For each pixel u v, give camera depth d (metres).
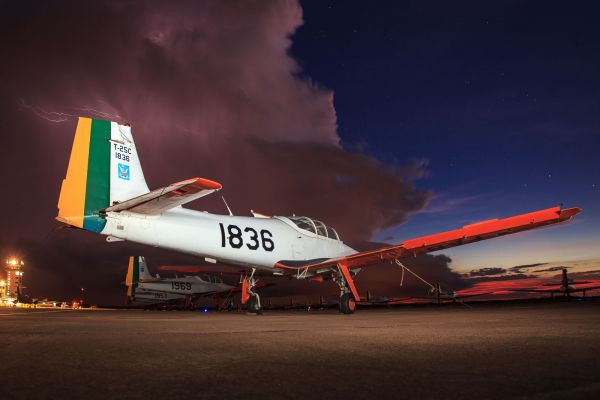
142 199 8.35
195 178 7.45
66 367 2.70
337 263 11.34
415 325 5.87
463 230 9.44
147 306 31.89
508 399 1.77
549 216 8.49
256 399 1.85
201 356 3.13
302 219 12.83
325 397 1.86
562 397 1.79
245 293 12.09
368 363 2.72
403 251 10.41
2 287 61.00
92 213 8.82
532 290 20.14
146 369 2.61
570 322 5.87
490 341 3.74
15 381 2.28
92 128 9.21
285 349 3.47
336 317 9.32
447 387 2.01
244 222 11.12
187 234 9.82
